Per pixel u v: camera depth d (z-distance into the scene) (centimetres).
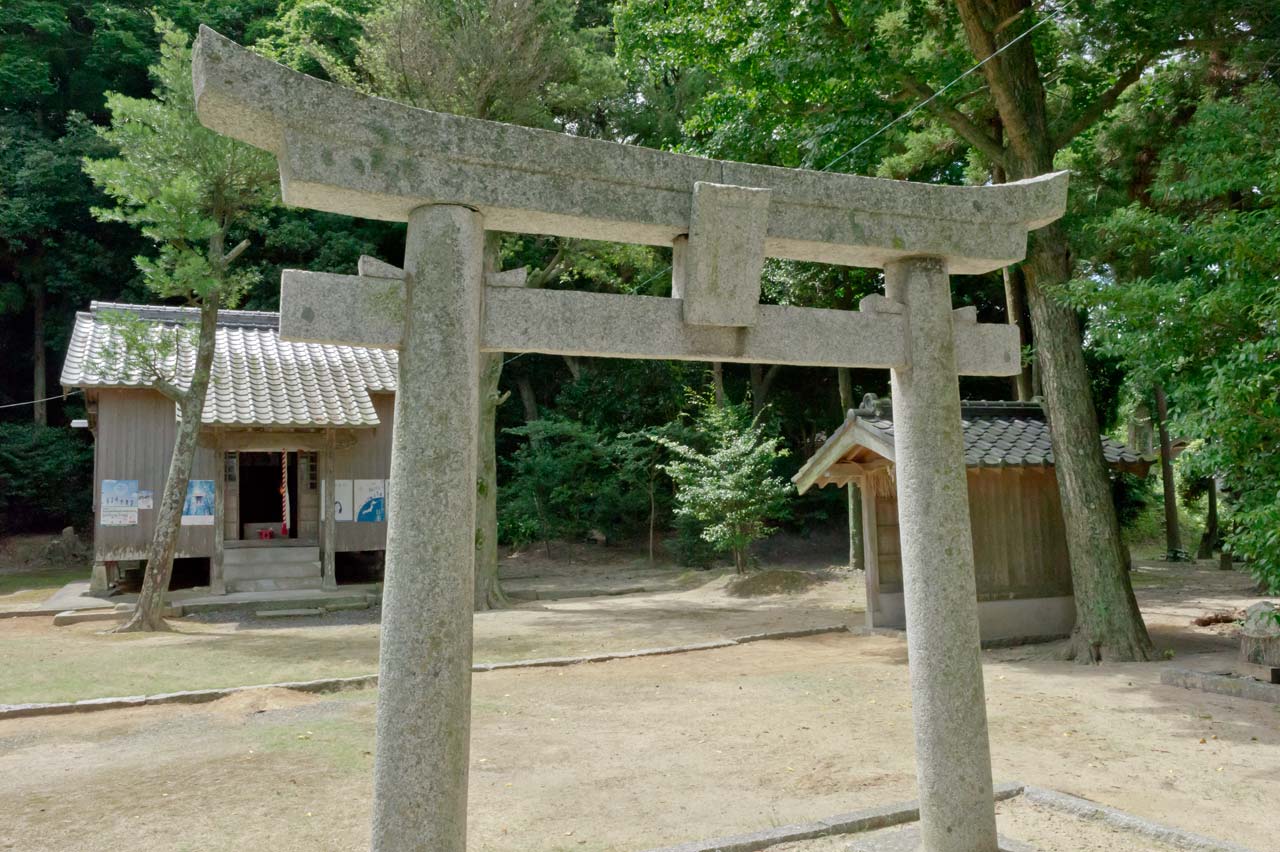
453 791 352
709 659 1081
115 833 492
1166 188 811
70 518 2588
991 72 1032
